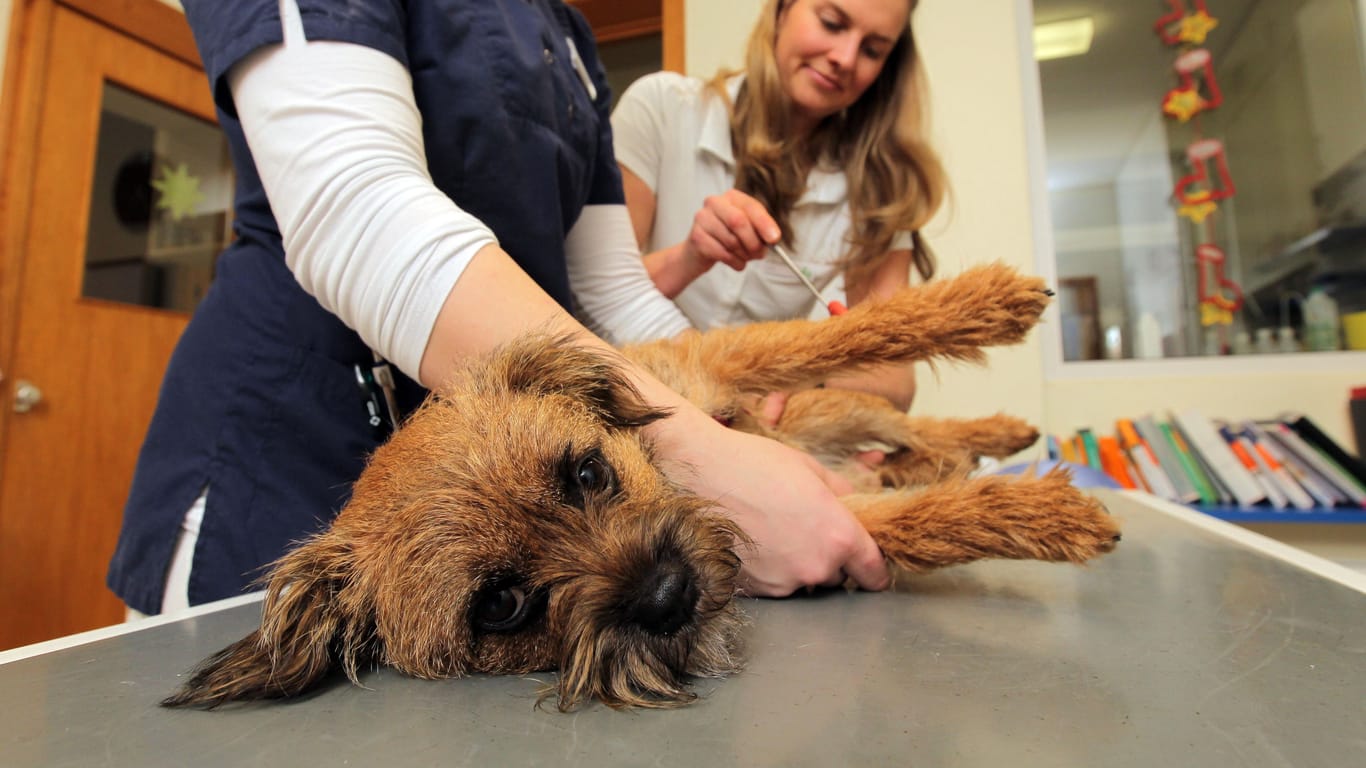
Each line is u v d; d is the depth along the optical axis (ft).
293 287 3.73
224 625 2.75
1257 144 10.36
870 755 1.44
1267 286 10.33
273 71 2.69
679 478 2.84
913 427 5.36
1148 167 10.83
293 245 2.67
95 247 10.57
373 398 3.76
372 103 2.73
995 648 2.09
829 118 7.09
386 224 2.60
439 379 2.81
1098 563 3.20
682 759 1.50
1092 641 2.11
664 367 3.94
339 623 2.41
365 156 2.61
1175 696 1.67
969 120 10.85
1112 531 2.68
